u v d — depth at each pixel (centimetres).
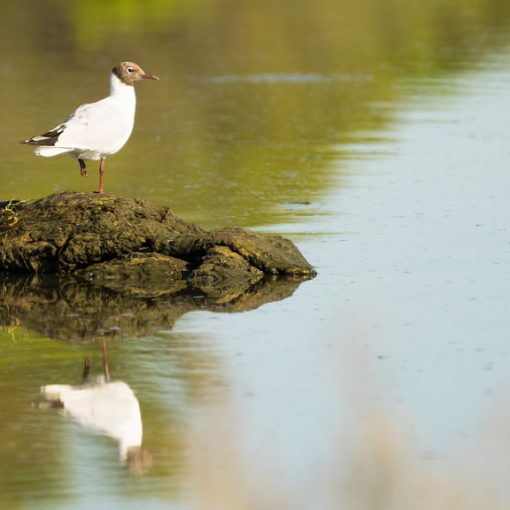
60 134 1586
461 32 3638
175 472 1043
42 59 3219
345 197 1955
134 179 2077
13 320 1438
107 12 3969
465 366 1256
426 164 2169
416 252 1664
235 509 948
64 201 1634
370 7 4131
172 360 1301
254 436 1105
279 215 1847
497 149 2270
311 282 1546
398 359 1281
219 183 2045
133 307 1475
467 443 1068
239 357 1303
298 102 2731
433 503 938
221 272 1554
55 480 1038
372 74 3053
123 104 1644
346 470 1000
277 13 4006
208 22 3803
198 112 2639
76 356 1321
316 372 1256
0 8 4031
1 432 1133
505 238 1725
